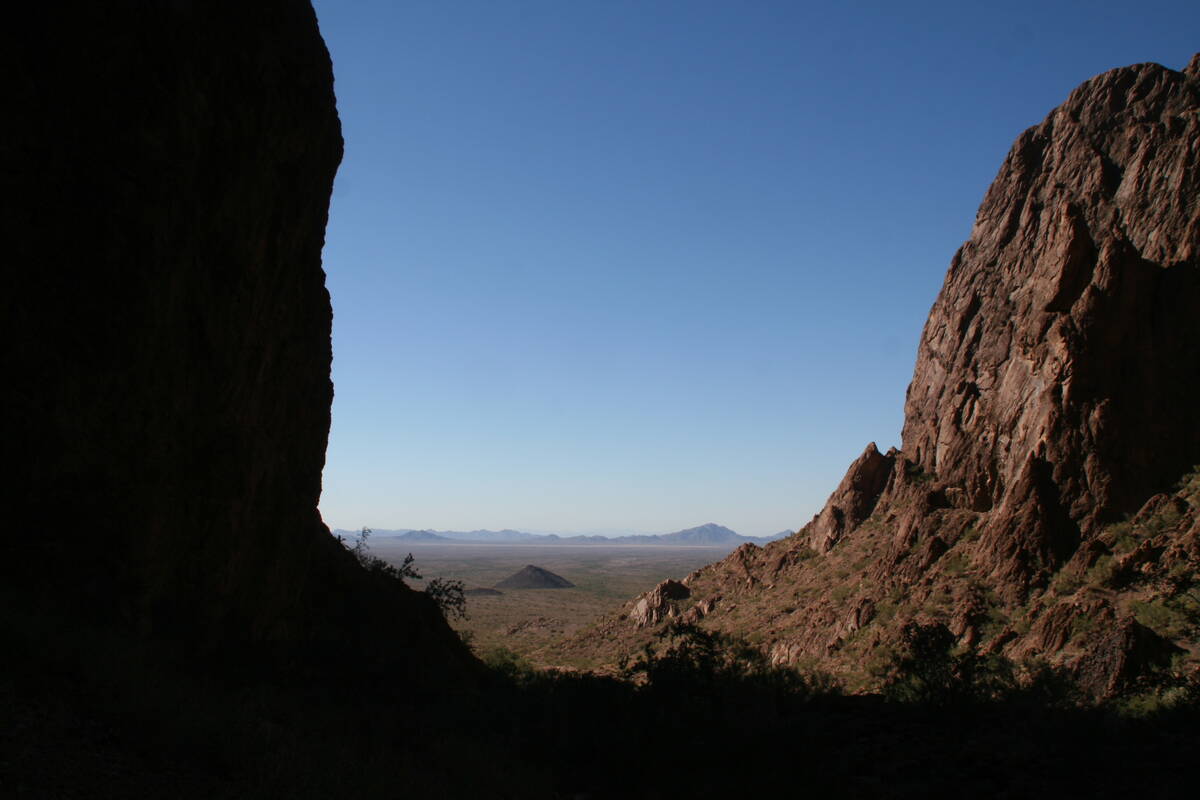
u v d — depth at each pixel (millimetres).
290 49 21219
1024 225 58844
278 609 20391
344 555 28500
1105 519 40562
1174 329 44281
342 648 21922
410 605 28953
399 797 10984
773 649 52500
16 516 13414
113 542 14500
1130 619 26906
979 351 57062
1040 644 35156
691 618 66250
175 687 11961
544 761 17109
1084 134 58688
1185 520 37656
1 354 13555
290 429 22922
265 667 17656
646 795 14602
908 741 18109
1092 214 52969
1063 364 44531
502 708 20234
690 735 17391
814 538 67375
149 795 8484
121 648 12414
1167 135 51594
